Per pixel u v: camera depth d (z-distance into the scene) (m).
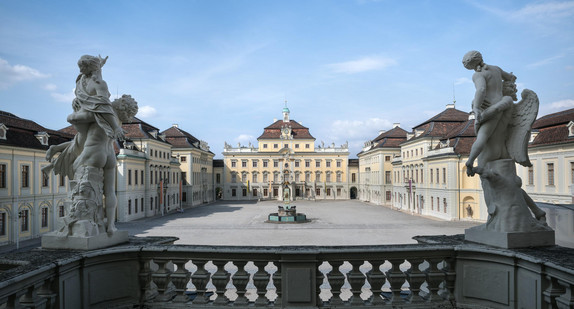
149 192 56.44
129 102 5.33
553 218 5.71
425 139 56.09
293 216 47.47
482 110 4.67
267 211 64.50
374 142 91.00
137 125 57.44
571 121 31.50
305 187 100.69
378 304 4.48
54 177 37.00
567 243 5.29
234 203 87.38
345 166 101.19
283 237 34.09
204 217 54.34
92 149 5.03
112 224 5.19
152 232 37.84
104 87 5.07
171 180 68.25
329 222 46.97
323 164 101.19
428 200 54.94
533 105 4.73
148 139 56.19
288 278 4.35
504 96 4.82
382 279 4.50
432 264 4.65
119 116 5.31
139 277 4.85
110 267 4.72
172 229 40.34
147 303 4.75
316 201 94.00
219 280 4.56
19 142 32.78
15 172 32.19
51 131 39.09
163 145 63.75
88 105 4.94
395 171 74.06
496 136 4.84
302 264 4.35
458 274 4.62
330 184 101.19
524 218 4.59
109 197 5.21
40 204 35.12
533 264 3.96
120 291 4.77
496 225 4.66
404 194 67.25
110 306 4.67
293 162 100.69
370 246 4.58
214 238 33.69
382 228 40.41
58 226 4.89
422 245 4.67
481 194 45.31
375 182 85.81
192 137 88.06
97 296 4.59
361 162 99.50
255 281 4.48
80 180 4.95
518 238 4.47
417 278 4.55
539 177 35.41
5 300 3.50
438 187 51.34
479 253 4.48
